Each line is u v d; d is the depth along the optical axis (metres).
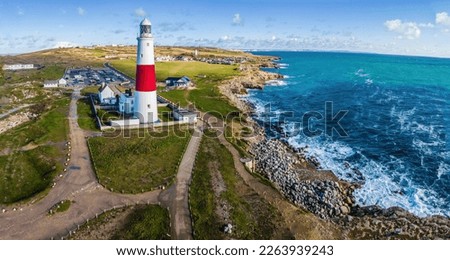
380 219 41.75
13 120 72.88
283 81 160.25
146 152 52.50
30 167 47.88
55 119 68.56
